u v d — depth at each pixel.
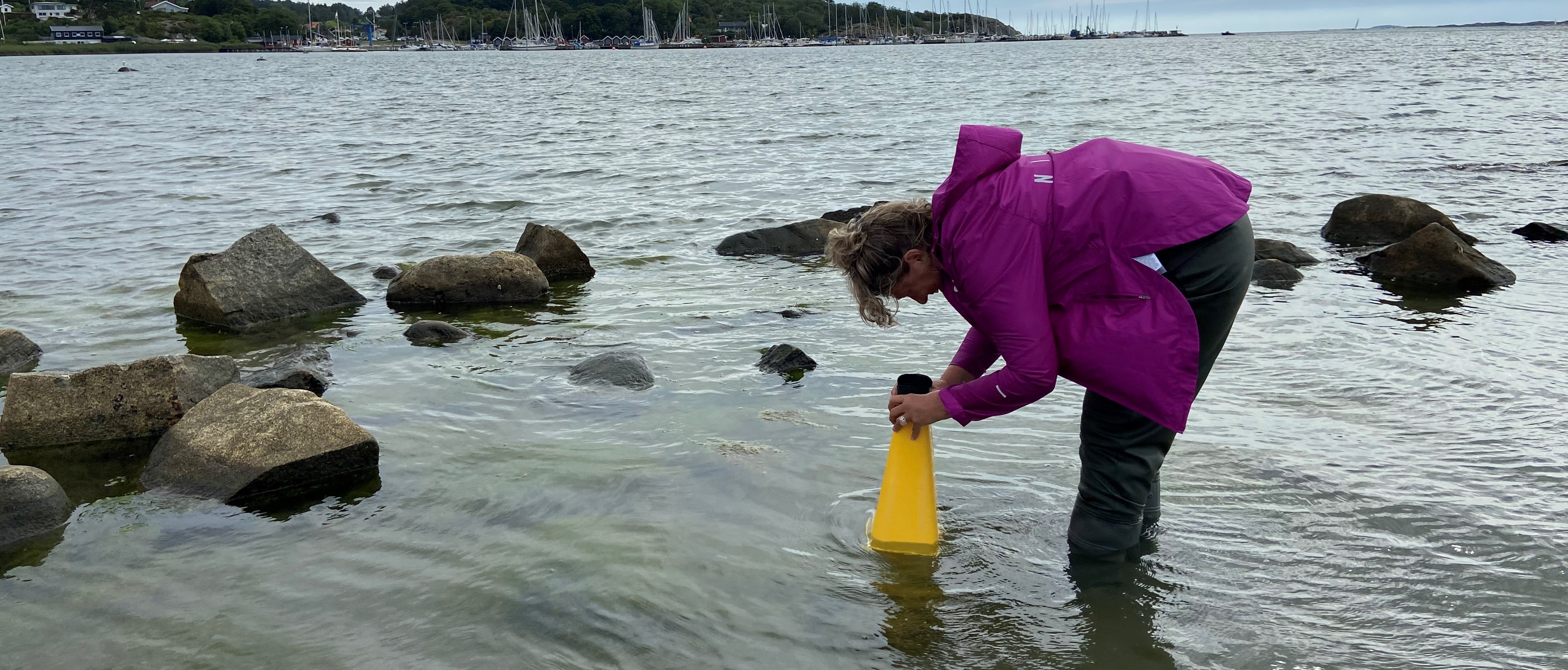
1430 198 11.84
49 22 166.75
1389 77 41.50
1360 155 15.80
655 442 4.77
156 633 3.24
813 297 7.81
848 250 3.29
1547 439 4.59
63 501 4.17
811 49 167.62
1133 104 29.09
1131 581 3.47
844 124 24.28
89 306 7.79
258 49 180.62
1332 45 121.19
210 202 12.94
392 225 11.39
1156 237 3.05
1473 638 3.09
